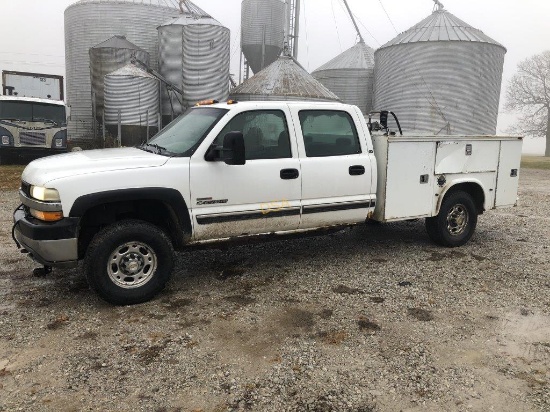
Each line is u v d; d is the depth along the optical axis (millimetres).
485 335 4012
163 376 3309
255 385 3209
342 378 3312
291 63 25016
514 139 6906
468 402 3047
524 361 3588
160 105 25438
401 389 3188
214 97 24062
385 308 4543
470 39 23844
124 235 4414
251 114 5031
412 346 3797
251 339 3889
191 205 4680
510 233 7789
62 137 17406
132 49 25969
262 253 6375
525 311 4523
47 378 3258
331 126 5516
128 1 28656
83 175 4230
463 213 6699
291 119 5223
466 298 4824
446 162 6254
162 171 4508
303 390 3156
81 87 29797
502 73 25875
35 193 4238
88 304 4574
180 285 5141
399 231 7672
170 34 25609
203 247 4934
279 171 5090
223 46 24062
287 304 4625
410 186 5996
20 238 4457
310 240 7090
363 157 5664
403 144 5832
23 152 16859
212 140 4785
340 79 32094
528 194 13383
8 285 5055
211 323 4184
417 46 24422
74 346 3729
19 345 3729
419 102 24656
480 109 24406
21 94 24875
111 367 3422
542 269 5801
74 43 29641
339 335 3965
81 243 4648
